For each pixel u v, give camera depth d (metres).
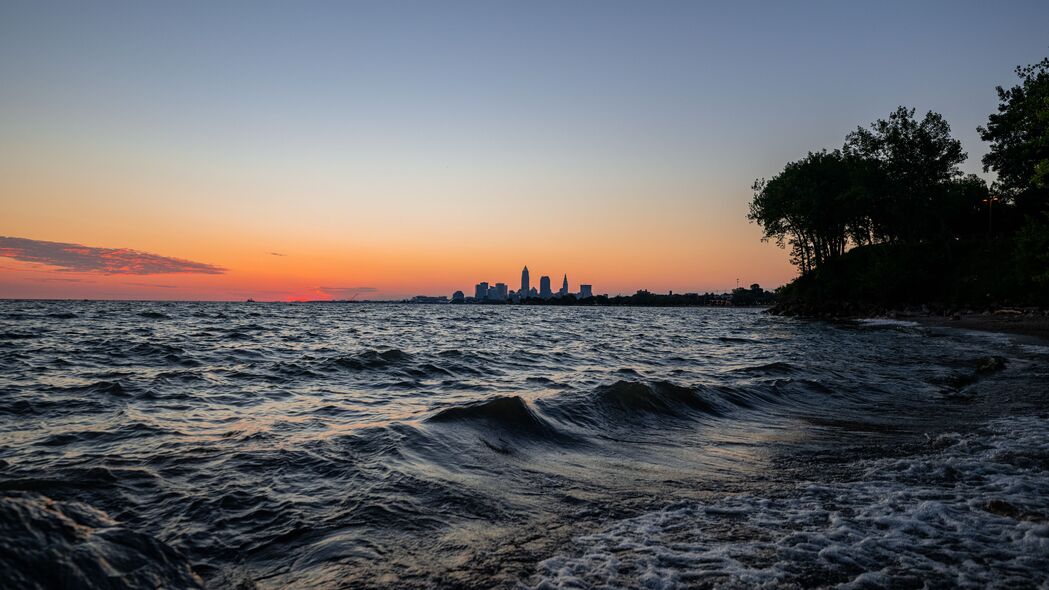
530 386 12.08
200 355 17.34
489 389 11.59
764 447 7.02
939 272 60.06
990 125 50.00
